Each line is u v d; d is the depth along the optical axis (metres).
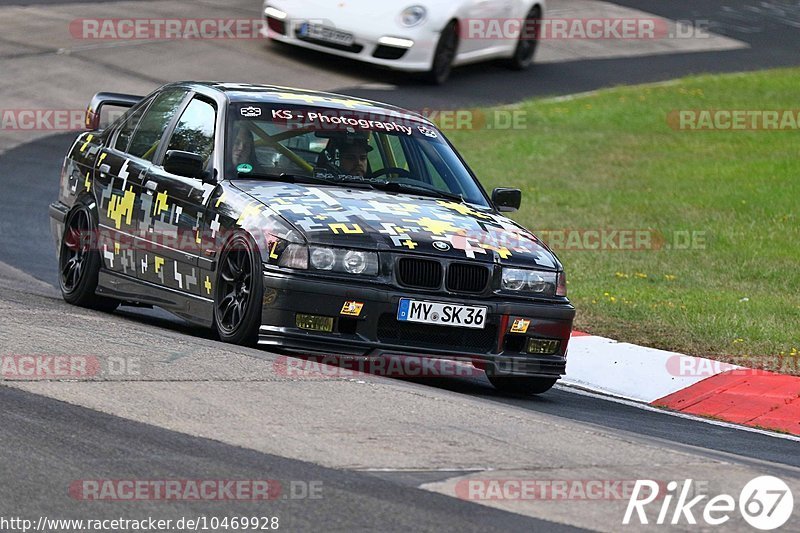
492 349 25.73
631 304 36.84
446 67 70.25
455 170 29.72
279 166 27.69
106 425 19.17
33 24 74.81
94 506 15.88
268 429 19.50
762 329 34.44
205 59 68.94
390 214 26.22
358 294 24.59
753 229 49.78
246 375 22.66
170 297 28.19
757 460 22.27
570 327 26.77
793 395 29.12
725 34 93.94
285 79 66.50
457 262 25.31
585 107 70.75
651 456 19.89
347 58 72.75
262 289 24.78
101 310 32.25
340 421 20.23
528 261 26.28
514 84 73.62
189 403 20.59
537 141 64.00
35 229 44.44
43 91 61.81
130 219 29.66
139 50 69.94
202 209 27.11
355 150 28.52
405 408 21.44
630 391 29.67
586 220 50.78
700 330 34.16
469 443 19.62
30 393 20.56
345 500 16.53
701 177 58.66
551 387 28.52
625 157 62.19
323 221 25.23
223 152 27.66
